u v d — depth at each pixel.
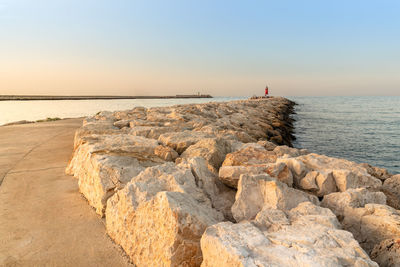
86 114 31.39
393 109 48.16
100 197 3.69
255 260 1.88
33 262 2.76
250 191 3.18
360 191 3.43
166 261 2.32
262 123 15.74
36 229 3.40
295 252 1.98
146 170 3.69
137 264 2.71
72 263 2.75
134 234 2.81
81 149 5.59
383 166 11.30
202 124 9.70
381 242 2.59
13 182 5.11
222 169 3.87
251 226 2.39
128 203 2.98
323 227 2.43
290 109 43.22
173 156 5.30
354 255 2.01
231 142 6.39
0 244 3.06
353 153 13.39
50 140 9.68
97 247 3.03
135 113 13.69
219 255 2.03
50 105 53.34
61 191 4.66
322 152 13.61
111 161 4.10
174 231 2.33
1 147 8.39
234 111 20.77
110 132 7.57
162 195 2.59
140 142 5.72
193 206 2.71
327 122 26.80
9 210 3.91
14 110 37.53
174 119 10.59
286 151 5.97
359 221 2.99
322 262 1.84
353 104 70.88
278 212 2.75
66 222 3.58
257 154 4.73
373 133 19.58
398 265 2.35
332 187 3.95
